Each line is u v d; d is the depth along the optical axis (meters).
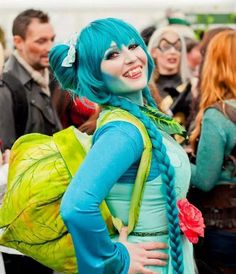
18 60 3.72
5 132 3.42
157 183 1.83
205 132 2.81
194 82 4.07
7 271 3.05
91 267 1.68
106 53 1.83
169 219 1.85
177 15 5.14
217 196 2.90
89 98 1.89
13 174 1.96
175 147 1.92
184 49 4.43
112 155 1.68
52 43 3.85
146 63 1.92
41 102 3.63
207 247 2.96
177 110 4.01
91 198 1.64
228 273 2.96
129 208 1.84
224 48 2.94
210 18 5.71
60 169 1.88
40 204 1.87
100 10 4.95
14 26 3.81
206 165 2.80
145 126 1.82
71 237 1.73
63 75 1.95
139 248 1.82
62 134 1.96
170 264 1.87
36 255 1.97
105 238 1.69
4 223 1.96
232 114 2.80
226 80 2.90
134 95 1.90
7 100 3.46
